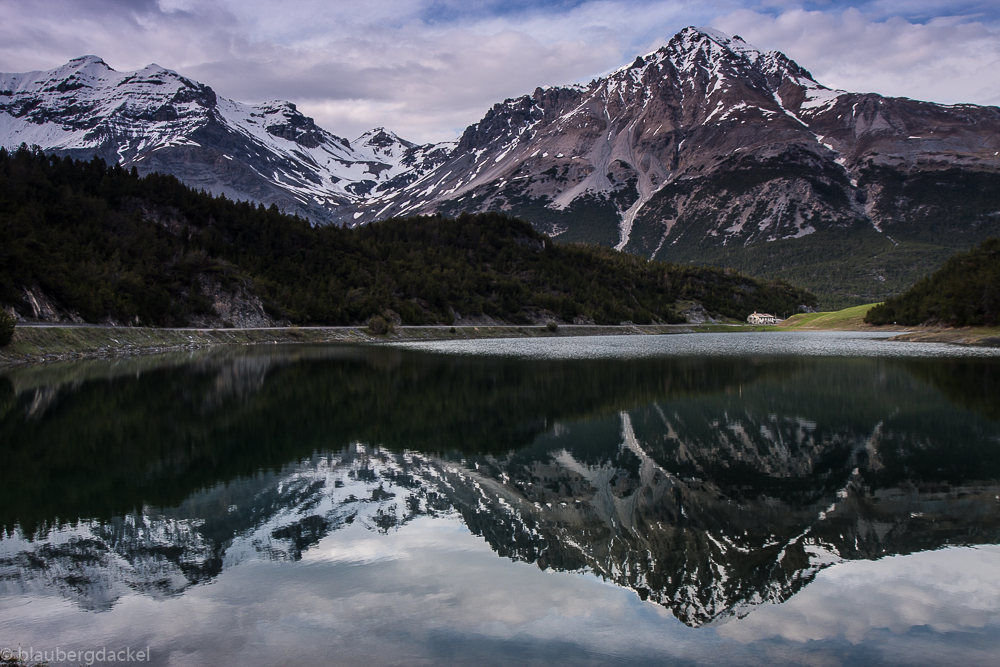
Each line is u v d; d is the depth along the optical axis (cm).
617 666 1159
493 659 1177
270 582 1523
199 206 17625
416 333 17562
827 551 1736
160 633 1280
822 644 1245
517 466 2731
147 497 2250
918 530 1906
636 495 2278
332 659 1179
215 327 13875
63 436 3400
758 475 2577
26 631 1287
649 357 9644
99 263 12531
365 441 3288
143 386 5600
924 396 4906
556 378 6475
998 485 2394
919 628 1307
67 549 1750
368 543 1788
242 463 2781
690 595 1466
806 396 4962
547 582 1527
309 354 10469
